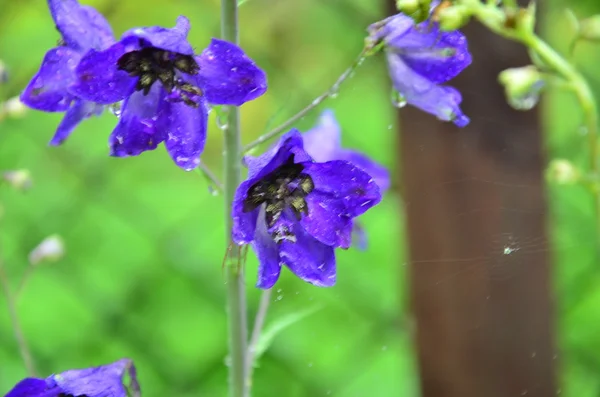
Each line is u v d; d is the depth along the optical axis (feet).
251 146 1.77
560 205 2.54
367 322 2.63
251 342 1.85
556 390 2.20
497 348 2.19
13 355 2.72
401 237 2.23
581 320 2.62
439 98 1.82
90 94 1.70
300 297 2.67
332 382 2.58
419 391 2.24
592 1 2.41
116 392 1.75
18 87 2.74
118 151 1.71
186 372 2.71
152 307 2.85
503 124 2.14
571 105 2.66
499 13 1.83
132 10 2.80
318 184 1.72
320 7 2.80
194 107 1.71
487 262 2.18
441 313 2.20
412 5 1.75
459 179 2.16
